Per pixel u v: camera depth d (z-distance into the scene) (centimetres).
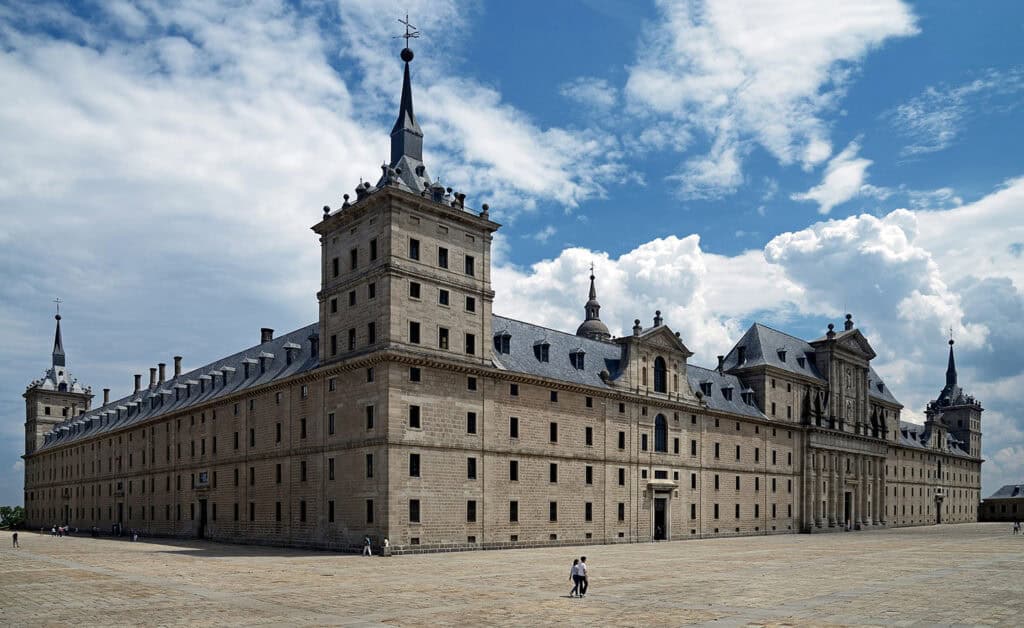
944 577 4666
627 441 8844
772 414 11400
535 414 7794
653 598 3688
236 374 9919
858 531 12562
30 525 16100
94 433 13325
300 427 7619
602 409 8581
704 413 10056
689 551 7138
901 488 15575
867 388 13600
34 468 16288
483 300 7444
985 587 4131
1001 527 14650
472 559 5978
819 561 5916
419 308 6844
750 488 10738
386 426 6456
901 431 16562
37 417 16462
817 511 12044
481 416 7231
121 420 12738
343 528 6819
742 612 3247
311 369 7394
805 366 12506
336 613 3216
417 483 6594
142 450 11438
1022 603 3516
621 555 6581
